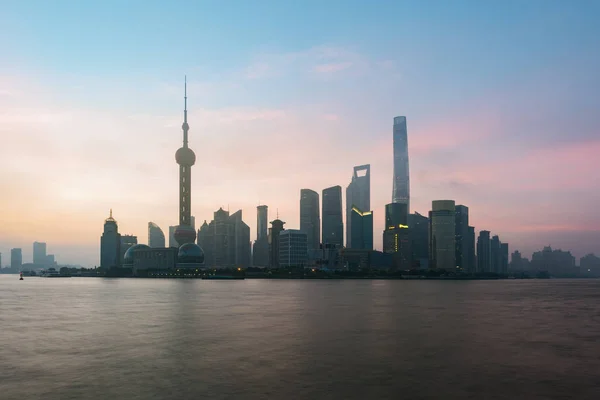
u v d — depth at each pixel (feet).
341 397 164.86
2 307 512.63
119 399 161.48
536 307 532.73
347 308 497.46
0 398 162.71
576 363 216.95
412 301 621.72
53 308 496.23
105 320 375.66
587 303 608.60
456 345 261.65
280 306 524.52
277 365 209.77
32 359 221.05
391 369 203.82
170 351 240.53
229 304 553.23
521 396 167.12
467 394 169.27
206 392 169.27
